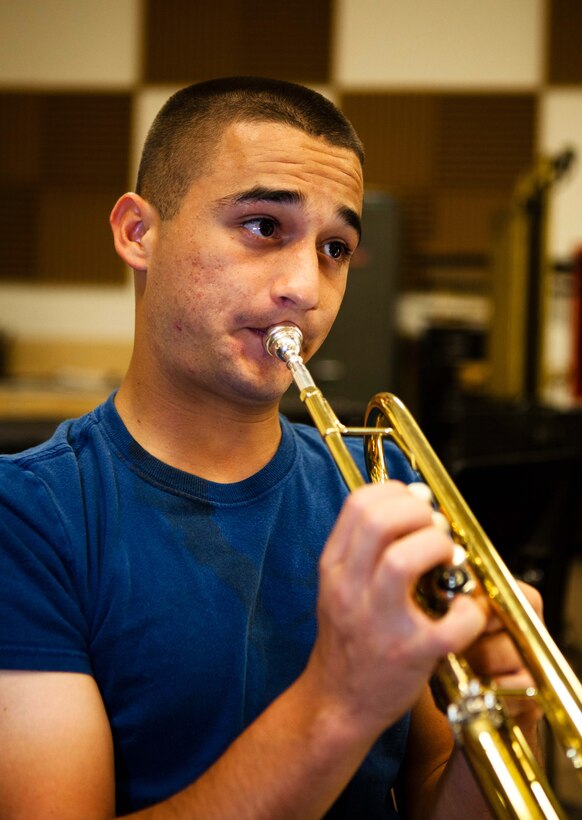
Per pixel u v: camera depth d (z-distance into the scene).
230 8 5.02
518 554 1.51
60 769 0.67
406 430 0.74
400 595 0.55
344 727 0.59
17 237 5.18
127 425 0.84
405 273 5.08
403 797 0.89
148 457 0.81
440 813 0.79
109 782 0.69
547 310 3.46
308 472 0.90
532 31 4.88
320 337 0.85
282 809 0.61
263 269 0.79
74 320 5.18
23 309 5.20
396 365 4.42
